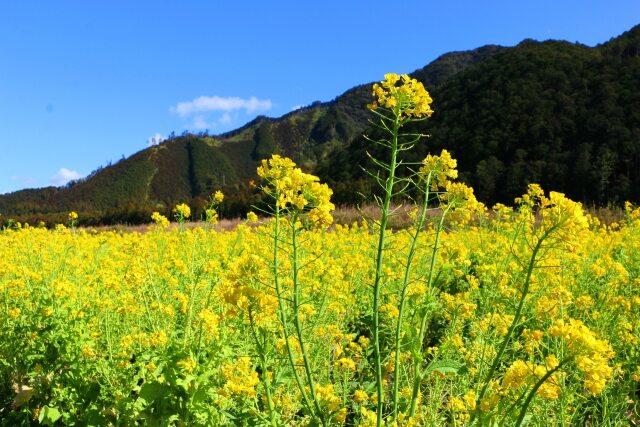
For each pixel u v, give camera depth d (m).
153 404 3.07
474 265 6.70
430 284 2.82
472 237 8.66
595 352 1.83
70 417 3.35
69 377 3.53
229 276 2.49
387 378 4.11
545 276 4.69
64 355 3.85
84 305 4.47
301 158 133.62
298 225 2.46
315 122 152.75
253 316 2.43
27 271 5.47
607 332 4.20
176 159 127.56
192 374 2.96
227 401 2.93
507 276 4.39
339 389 3.38
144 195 112.00
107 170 118.75
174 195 114.50
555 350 3.18
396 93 2.48
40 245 7.76
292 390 3.11
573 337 1.84
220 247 8.14
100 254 8.69
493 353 3.38
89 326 4.19
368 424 2.59
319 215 2.41
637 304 4.38
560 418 2.77
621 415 3.17
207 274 4.66
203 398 2.88
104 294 4.62
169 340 3.44
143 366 3.32
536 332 2.89
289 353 2.30
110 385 3.30
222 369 2.85
